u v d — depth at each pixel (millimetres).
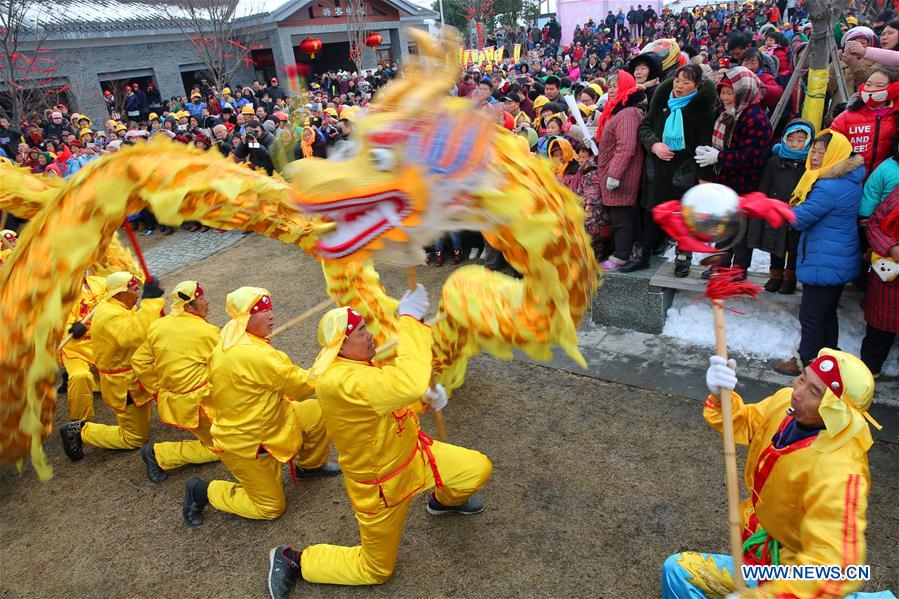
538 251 2172
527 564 3545
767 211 2270
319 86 17266
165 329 4305
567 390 5125
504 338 2623
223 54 19266
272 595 3498
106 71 19891
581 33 27344
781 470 2287
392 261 1970
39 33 17672
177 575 3826
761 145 4781
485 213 2020
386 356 2797
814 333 4484
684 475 4047
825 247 4215
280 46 21906
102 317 4641
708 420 2701
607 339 5750
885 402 4371
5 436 1958
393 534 3301
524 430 4695
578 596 3318
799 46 7031
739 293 2344
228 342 3785
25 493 4762
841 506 2074
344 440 3062
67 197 1974
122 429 5023
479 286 2734
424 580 3527
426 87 1856
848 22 11109
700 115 5066
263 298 3896
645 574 3393
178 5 19094
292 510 4215
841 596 2025
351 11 22719
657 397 4863
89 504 4566
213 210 2156
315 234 2156
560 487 4082
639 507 3838
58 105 16938
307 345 6625
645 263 5762
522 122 7914
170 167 2064
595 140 6301
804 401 2203
